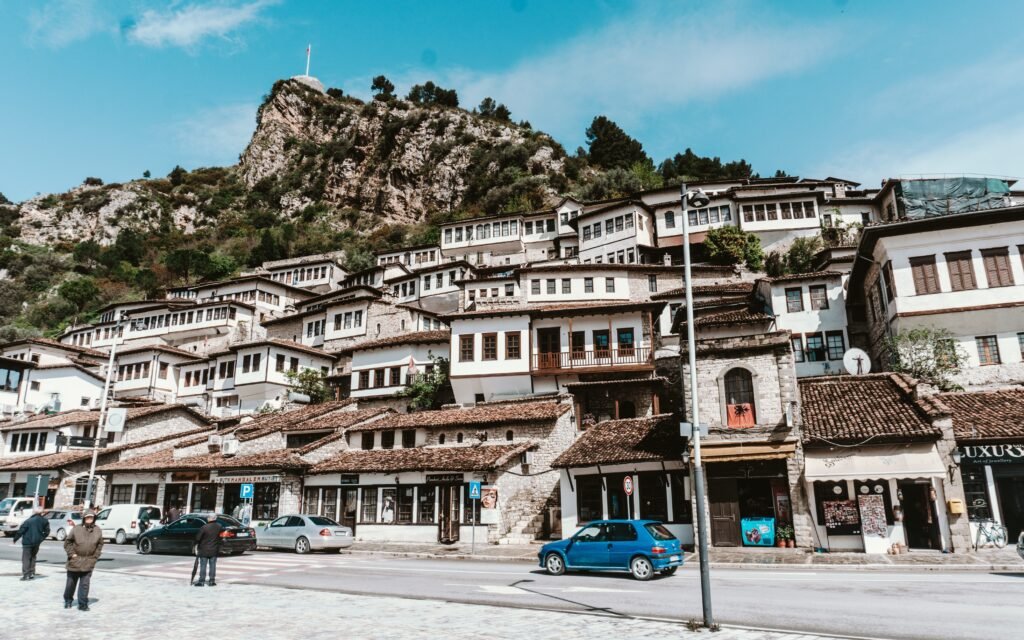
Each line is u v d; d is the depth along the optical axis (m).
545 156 121.81
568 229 75.44
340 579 17.75
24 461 42.69
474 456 29.27
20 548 27.56
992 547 21.77
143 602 13.77
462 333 41.72
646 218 63.91
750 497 24.14
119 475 38.88
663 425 28.31
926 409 22.33
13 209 145.25
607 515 26.27
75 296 102.56
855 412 24.17
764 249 60.66
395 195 135.50
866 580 16.28
